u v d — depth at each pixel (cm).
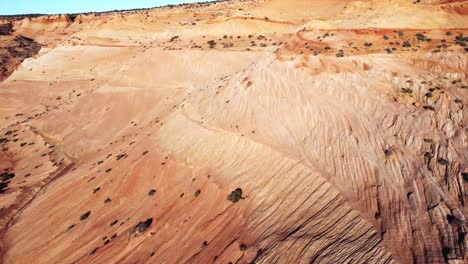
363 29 3650
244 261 1672
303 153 2356
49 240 2738
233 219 2088
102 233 2558
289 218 1859
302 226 1738
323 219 1723
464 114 2281
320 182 2000
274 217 1920
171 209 2495
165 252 2127
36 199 3581
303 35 3978
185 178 2769
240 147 2703
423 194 1727
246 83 3459
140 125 4862
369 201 1770
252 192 2220
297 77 3173
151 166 3133
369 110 2555
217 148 2848
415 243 1420
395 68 2898
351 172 2050
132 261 2173
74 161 4516
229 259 1752
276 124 2797
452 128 2195
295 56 3466
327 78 3011
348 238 1535
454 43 3048
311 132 2558
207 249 1950
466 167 1847
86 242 2533
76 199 3198
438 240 1405
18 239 2925
